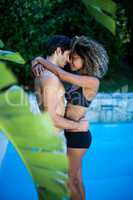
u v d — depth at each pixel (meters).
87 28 8.74
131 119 7.66
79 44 3.36
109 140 7.00
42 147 1.43
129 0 9.06
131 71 10.19
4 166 5.60
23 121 1.46
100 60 3.34
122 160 6.27
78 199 3.63
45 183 1.40
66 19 8.48
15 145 1.43
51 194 1.40
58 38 3.41
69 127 3.24
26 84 7.76
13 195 4.90
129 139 7.10
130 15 9.22
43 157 1.42
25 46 8.20
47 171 1.41
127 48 10.27
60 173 1.41
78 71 3.41
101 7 2.49
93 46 3.35
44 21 8.24
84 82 3.27
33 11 8.07
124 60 11.06
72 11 8.52
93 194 5.02
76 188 3.61
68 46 3.39
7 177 5.34
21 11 8.07
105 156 6.39
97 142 6.91
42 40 8.15
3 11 8.14
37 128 1.45
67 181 1.41
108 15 2.51
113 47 9.17
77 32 8.78
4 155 5.70
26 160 1.42
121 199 4.96
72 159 3.53
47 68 3.18
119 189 5.21
